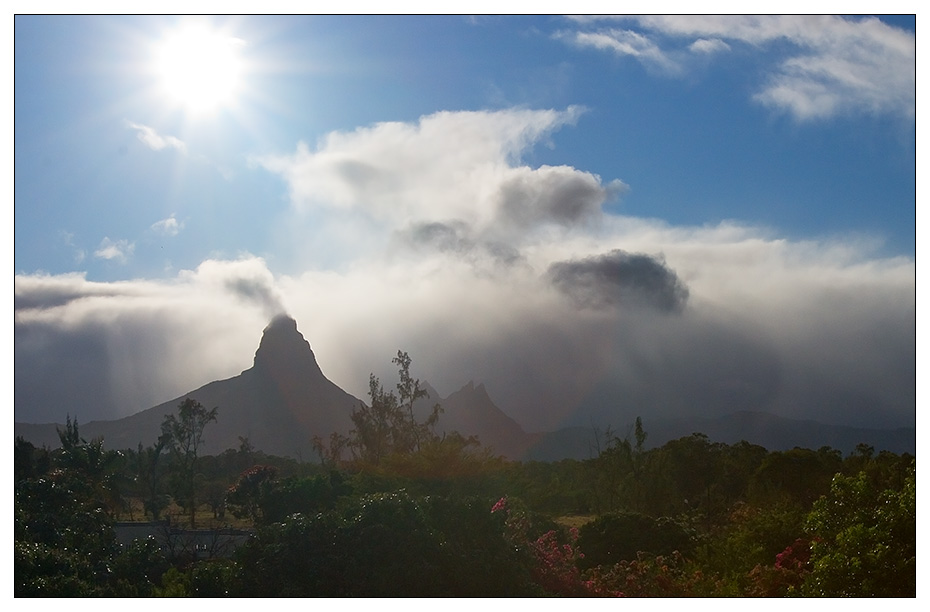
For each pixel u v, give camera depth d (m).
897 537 12.38
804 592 13.19
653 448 43.53
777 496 32.00
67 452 32.56
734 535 18.69
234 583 14.11
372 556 13.87
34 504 20.64
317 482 27.36
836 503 13.51
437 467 25.16
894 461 32.16
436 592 13.62
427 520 14.52
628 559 21.50
